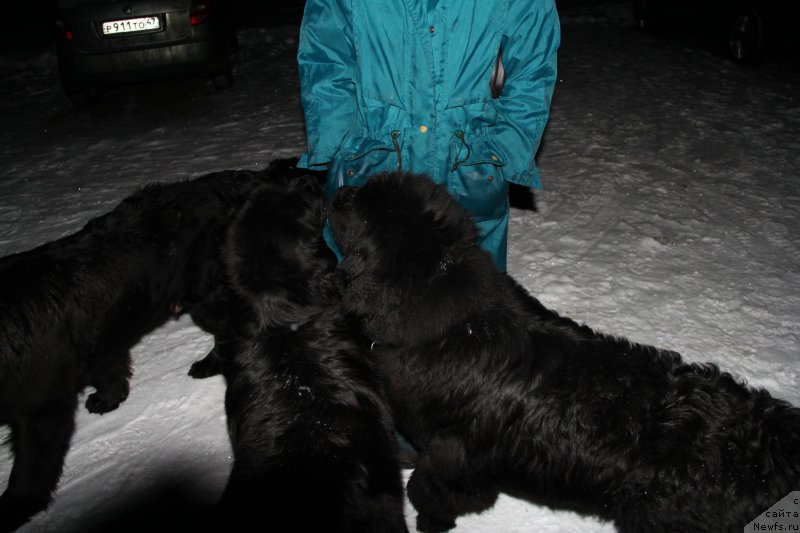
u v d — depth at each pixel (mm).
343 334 2412
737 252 4133
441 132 2211
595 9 12289
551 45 2168
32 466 2680
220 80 8289
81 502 2680
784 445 1878
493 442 2135
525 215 4734
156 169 5988
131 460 2859
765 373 3057
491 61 2139
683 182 5203
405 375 2201
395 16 2070
